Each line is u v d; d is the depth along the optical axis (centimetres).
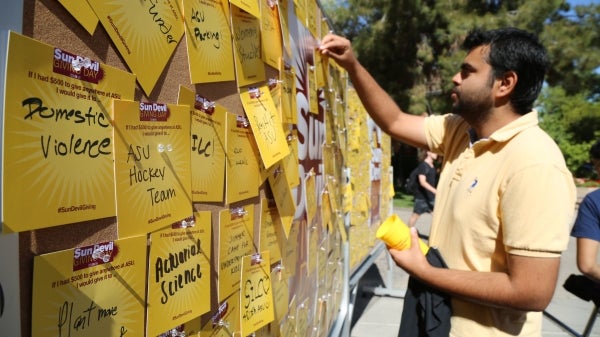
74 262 76
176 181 104
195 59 112
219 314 125
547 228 149
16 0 65
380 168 559
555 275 150
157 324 97
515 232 153
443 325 175
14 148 64
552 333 464
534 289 149
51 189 71
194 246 111
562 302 559
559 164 156
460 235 175
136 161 91
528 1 1567
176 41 105
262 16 153
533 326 175
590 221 284
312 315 230
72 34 76
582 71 1717
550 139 167
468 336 173
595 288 302
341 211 312
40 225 69
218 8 125
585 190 1950
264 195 157
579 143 2581
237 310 136
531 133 166
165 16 101
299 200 197
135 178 90
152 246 96
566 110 2588
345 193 330
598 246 285
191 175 110
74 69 75
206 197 117
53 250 73
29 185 67
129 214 89
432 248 184
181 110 105
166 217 100
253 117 143
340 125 311
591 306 545
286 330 181
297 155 189
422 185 858
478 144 178
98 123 81
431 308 176
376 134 527
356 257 404
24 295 68
